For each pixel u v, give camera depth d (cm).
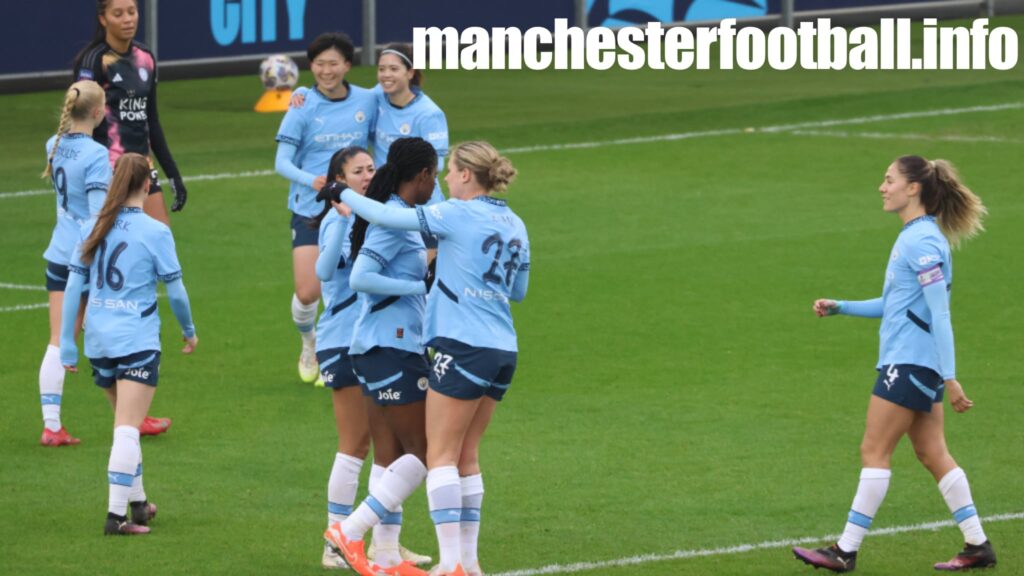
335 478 2936
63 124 3662
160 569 2892
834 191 7456
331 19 12600
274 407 4094
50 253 3728
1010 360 4475
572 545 3033
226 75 12225
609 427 3869
